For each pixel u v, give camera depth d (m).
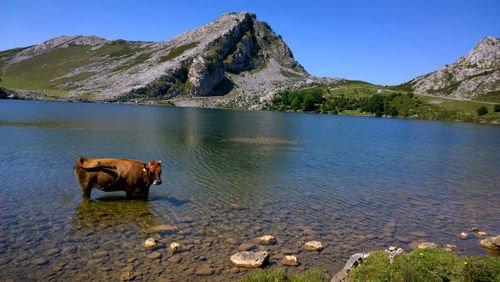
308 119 112.12
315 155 31.22
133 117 75.75
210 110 156.38
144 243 10.14
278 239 11.09
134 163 14.66
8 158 21.58
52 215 12.11
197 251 9.80
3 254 8.98
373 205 15.64
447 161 31.44
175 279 8.12
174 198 15.16
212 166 23.12
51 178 17.20
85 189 14.20
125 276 8.16
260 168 23.42
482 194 18.73
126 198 14.75
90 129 43.62
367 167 25.97
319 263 9.45
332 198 16.53
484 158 34.66
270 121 89.12
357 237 11.62
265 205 14.82
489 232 12.72
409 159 31.56
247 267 8.92
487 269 6.95
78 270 8.34
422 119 149.88
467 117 144.12
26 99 152.50
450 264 7.78
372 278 7.49
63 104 126.12
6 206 12.74
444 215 14.59
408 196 17.62
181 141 36.44
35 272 8.15
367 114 175.12
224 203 14.81
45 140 30.66
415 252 8.54
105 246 9.80
